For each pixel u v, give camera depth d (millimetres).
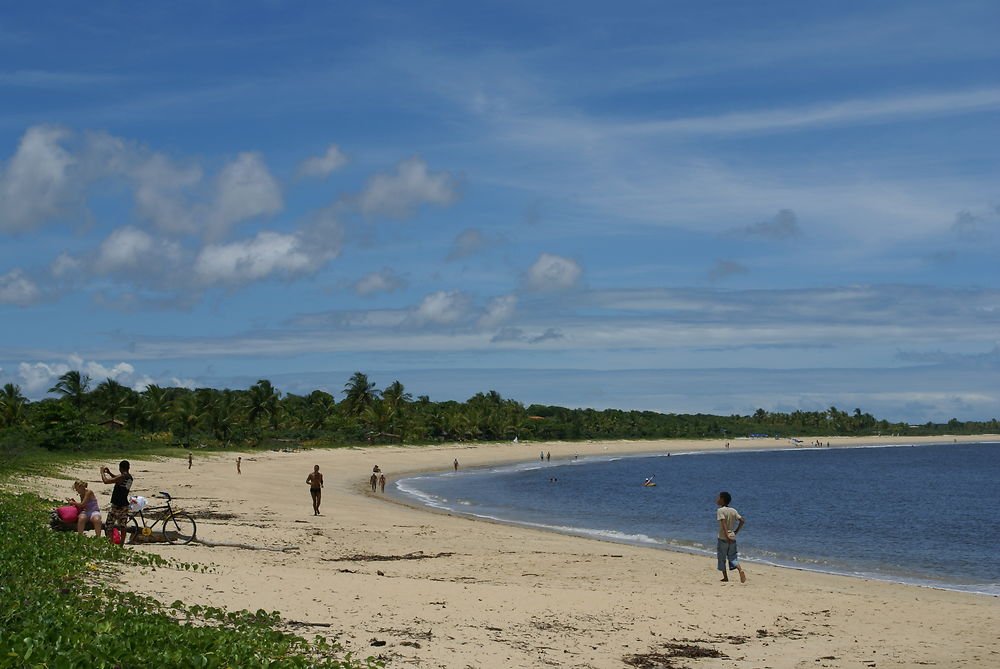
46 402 70438
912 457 173875
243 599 12211
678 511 51281
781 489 77375
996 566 29203
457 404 169625
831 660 12539
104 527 17812
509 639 11711
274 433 117688
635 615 14367
